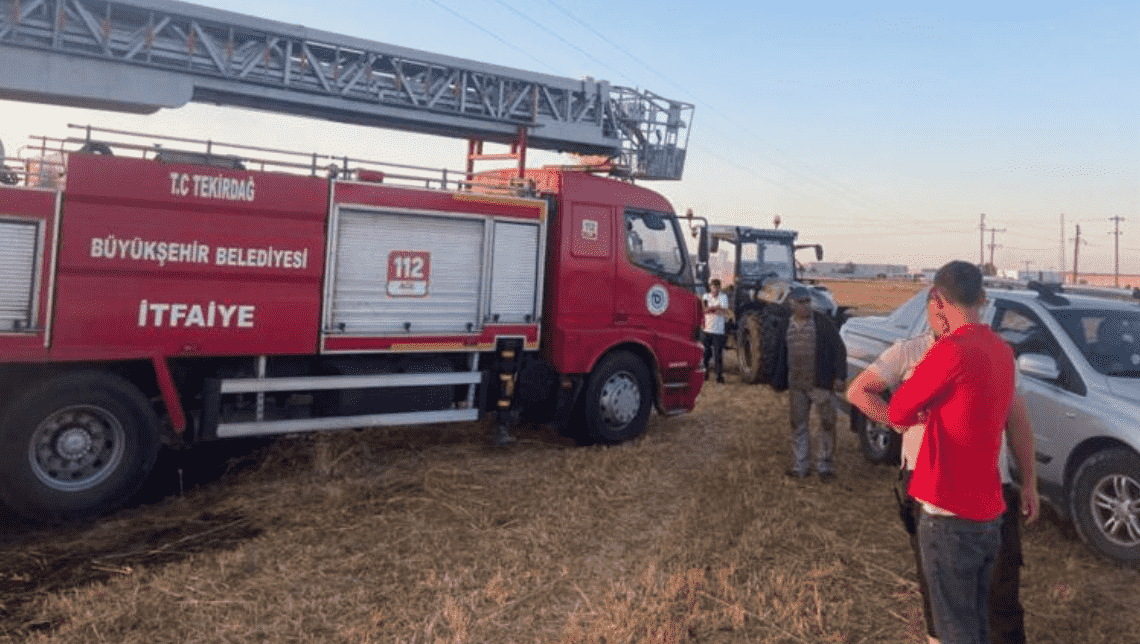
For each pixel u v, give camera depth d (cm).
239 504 551
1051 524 571
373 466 661
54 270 515
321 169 621
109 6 1825
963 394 263
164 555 455
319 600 400
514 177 793
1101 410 500
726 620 396
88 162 524
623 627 375
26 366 522
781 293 1212
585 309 762
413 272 663
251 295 586
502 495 588
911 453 302
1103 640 393
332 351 625
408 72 2298
